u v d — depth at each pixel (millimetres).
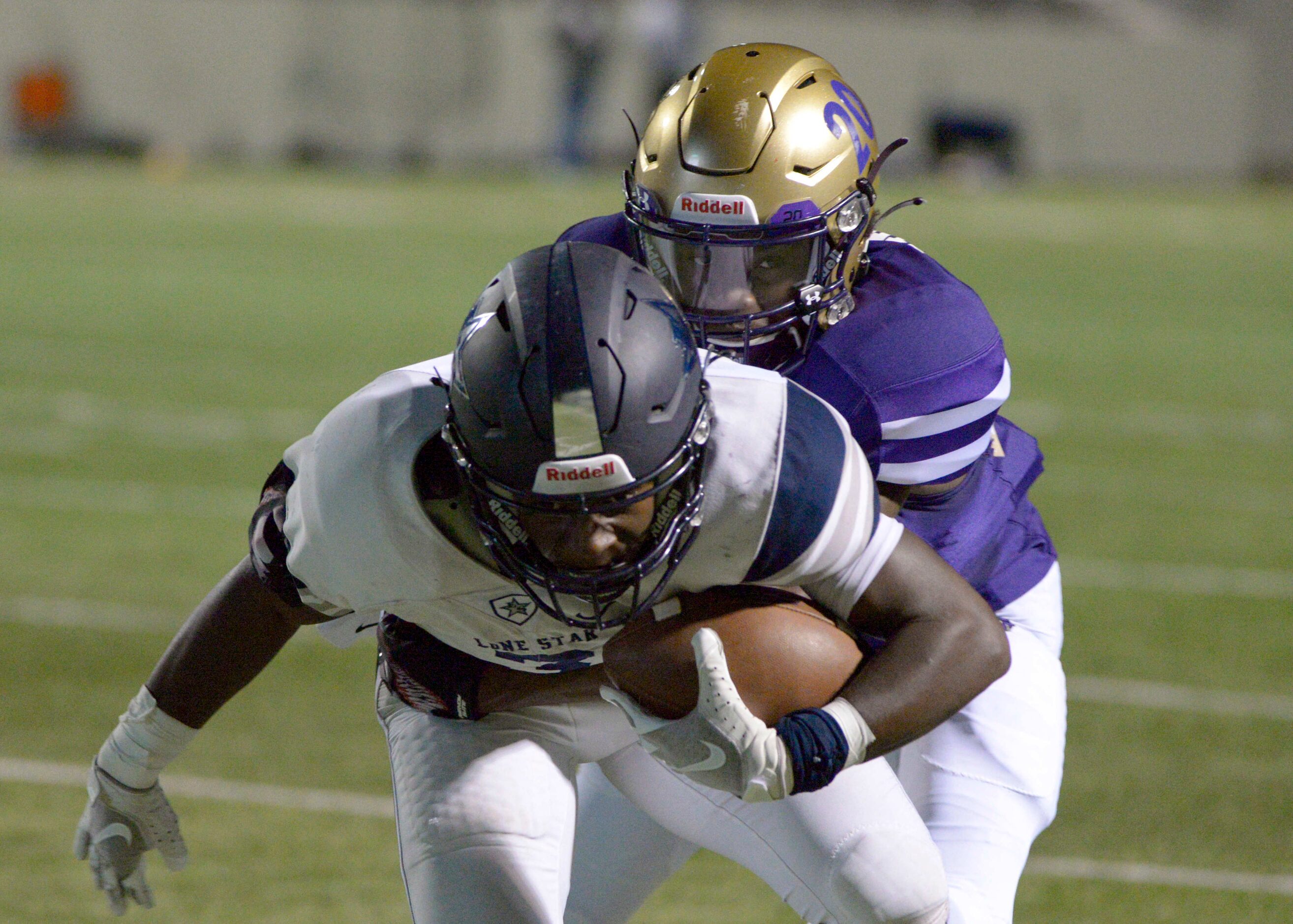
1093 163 72062
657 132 7875
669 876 7770
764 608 6055
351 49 68375
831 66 8203
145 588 16219
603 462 5566
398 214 54000
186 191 58844
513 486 5684
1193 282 43438
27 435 23375
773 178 7547
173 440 23188
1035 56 70375
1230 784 11602
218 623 6570
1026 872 10023
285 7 68062
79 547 17688
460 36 68438
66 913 9133
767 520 5875
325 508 6109
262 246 46500
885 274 7875
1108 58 71062
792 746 5621
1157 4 76000
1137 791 11430
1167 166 72500
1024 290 41125
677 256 7746
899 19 70000
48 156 67688
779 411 6008
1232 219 59000
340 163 69125
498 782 6535
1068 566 17812
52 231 48438
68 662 13906
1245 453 23891
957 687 5824
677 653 5941
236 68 68250
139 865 7266
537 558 5961
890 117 70500
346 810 10852
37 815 10625
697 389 5820
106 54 67750
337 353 30438
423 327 33781
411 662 6840
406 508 5973
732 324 7734
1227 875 10016
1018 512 8406
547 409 5582
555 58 67562
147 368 28703
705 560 5949
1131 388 28828
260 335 32344
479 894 6207
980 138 70500
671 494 5859
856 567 5973
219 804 10891
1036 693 7789
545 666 6652
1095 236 53000
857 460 6062
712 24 68938
